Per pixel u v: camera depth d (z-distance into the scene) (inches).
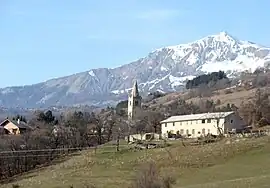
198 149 5206.7
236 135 5807.1
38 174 5290.4
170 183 3115.2
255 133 5797.2
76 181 4355.3
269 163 4330.7
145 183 2955.2
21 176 5378.9
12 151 5748.0
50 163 5940.0
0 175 5506.9
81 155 5984.3
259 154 4726.9
